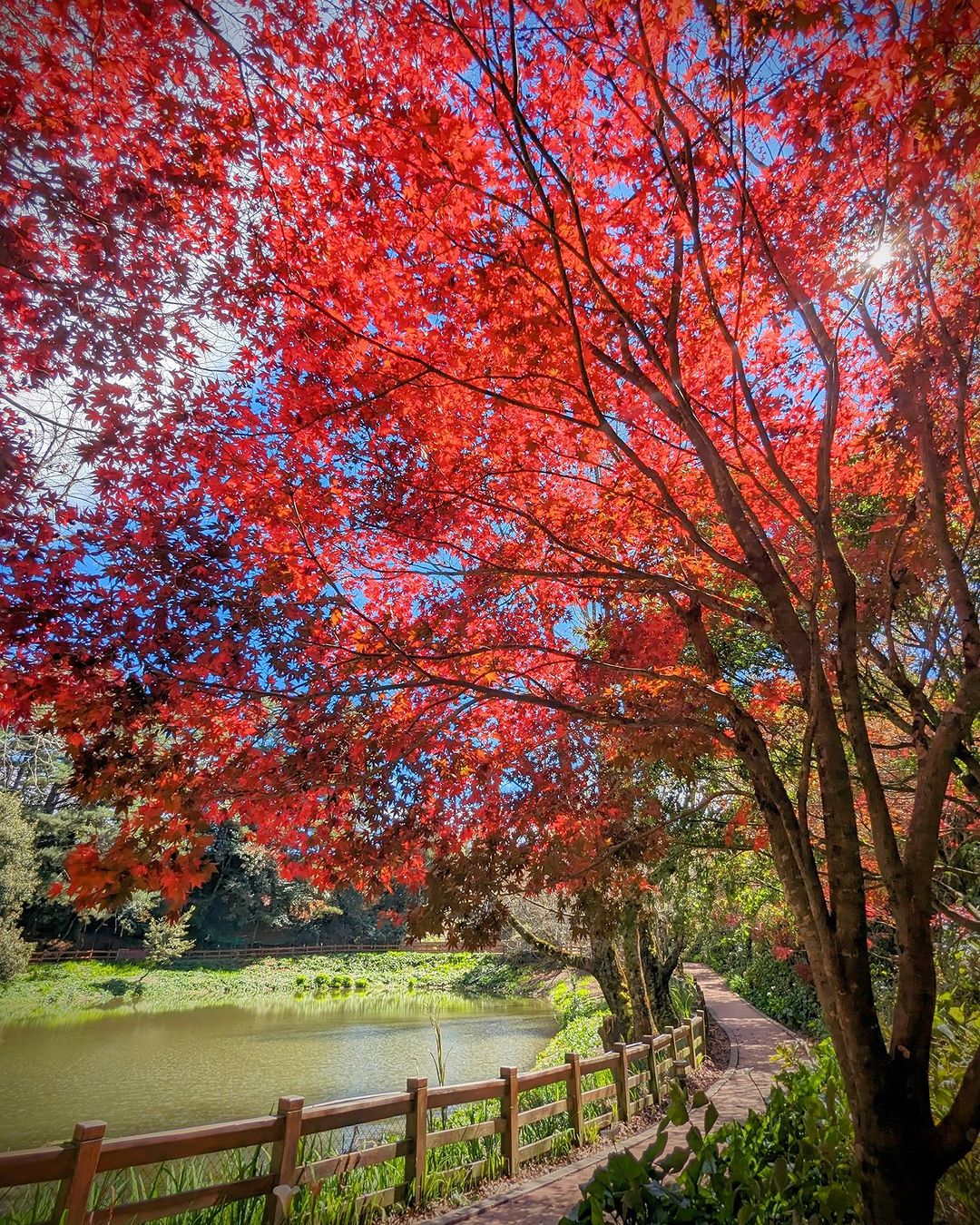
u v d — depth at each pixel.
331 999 30.98
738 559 5.40
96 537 3.49
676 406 3.50
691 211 3.14
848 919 2.64
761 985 18.03
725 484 3.21
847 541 5.44
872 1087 2.45
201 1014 25.80
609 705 4.97
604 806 5.27
